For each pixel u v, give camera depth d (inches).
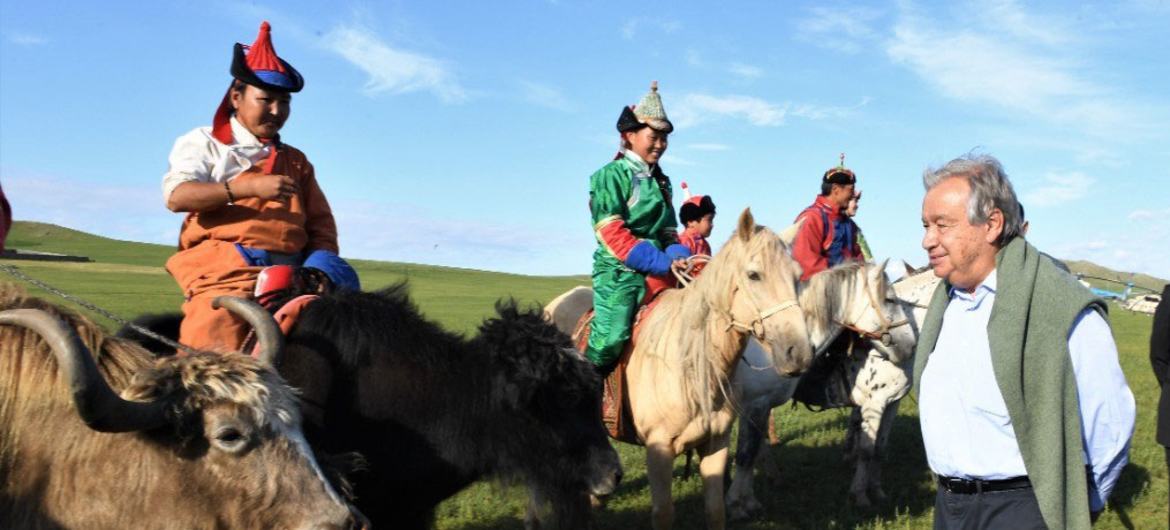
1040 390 136.8
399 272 2886.3
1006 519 146.1
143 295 1332.4
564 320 306.5
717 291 248.7
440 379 186.5
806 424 505.4
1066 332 135.6
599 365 271.7
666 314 263.4
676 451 259.4
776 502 353.7
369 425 180.9
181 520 133.9
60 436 135.3
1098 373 137.0
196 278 192.7
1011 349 137.3
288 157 211.6
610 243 266.5
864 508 349.4
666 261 266.8
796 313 242.8
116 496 133.9
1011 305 138.5
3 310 139.9
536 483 191.6
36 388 136.7
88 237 4116.6
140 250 3668.8
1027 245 142.4
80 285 1566.2
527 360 185.6
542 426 189.2
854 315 353.4
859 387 363.3
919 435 478.0
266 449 134.5
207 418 132.8
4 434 135.9
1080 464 135.7
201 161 198.1
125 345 144.5
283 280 191.9
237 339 188.1
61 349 120.9
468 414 186.1
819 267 386.3
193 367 134.3
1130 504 349.4
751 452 333.4
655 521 260.4
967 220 142.7
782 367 243.3
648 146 275.3
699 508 336.5
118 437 134.1
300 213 209.8
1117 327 1188.5
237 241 198.7
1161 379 257.1
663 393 255.6
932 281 372.8
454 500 320.5
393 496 185.3
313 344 181.5
